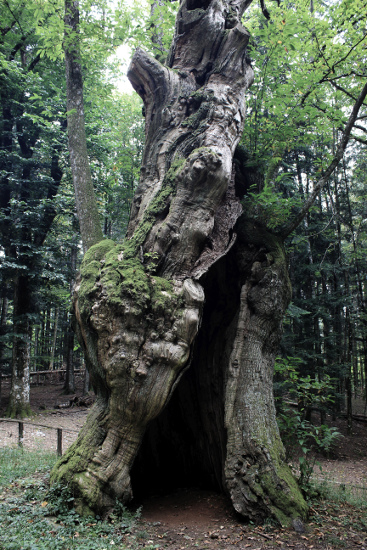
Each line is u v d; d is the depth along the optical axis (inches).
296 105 303.1
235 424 235.3
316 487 277.4
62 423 551.8
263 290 260.8
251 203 288.0
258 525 202.2
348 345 594.2
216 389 274.5
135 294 210.2
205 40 281.7
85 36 341.7
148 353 207.0
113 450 210.1
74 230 690.8
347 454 515.8
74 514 193.3
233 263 290.2
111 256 237.1
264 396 245.1
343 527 204.7
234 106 265.3
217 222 261.7
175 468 324.2
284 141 307.4
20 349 588.7
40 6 345.4
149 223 243.8
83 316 223.8
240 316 261.6
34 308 631.8
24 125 630.5
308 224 586.2
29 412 575.5
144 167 282.7
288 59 307.4
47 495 205.8
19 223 575.2
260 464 218.7
